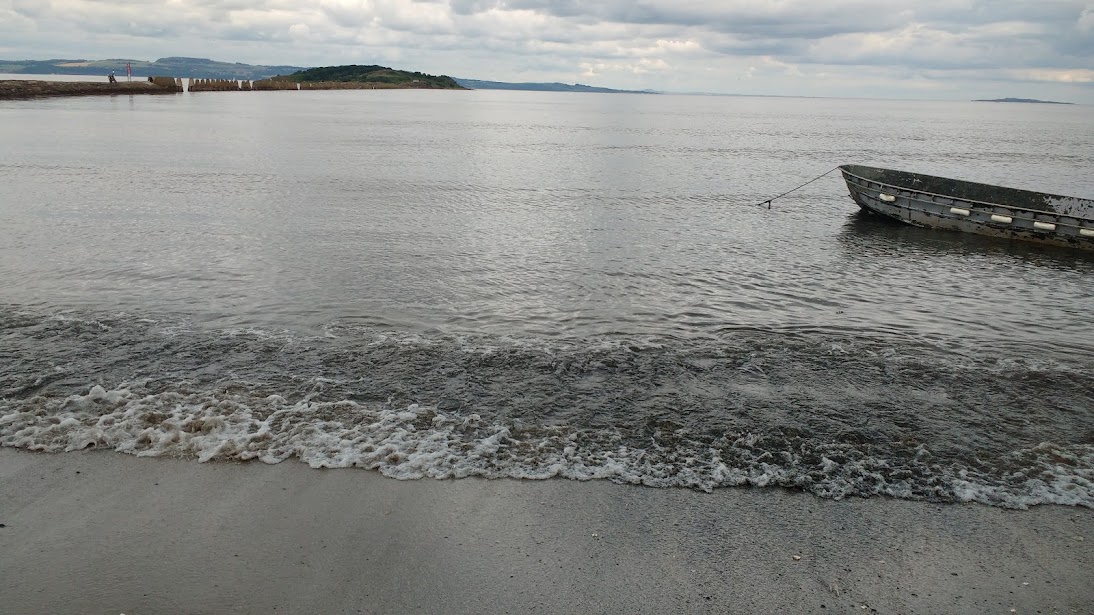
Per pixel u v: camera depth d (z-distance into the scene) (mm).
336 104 109812
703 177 34094
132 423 7703
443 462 7172
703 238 19766
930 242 20094
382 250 16797
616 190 28719
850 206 26328
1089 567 5887
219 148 39031
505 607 5258
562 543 6000
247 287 13250
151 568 5555
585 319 12172
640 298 13586
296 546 5852
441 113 97500
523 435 7793
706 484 6926
